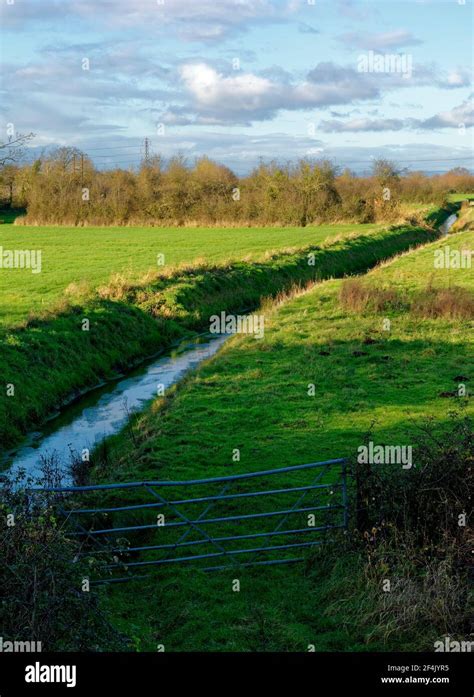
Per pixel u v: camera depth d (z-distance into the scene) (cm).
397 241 5909
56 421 1986
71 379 2236
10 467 1617
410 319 2725
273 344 2447
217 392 1980
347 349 2350
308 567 1077
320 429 1652
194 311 3231
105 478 1433
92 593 813
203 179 8169
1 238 5950
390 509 1045
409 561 965
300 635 900
